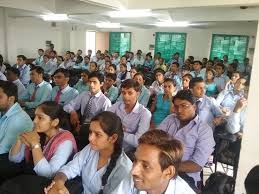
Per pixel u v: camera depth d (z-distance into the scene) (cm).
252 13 520
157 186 88
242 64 834
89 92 306
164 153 84
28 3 560
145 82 565
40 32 1009
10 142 186
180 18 628
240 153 179
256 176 77
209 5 375
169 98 326
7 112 188
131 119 227
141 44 1148
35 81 365
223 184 142
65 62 841
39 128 158
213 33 977
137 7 463
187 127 181
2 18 861
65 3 590
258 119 169
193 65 637
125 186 111
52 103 162
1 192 133
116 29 1191
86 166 141
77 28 1145
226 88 397
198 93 277
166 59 1097
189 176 168
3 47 884
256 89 167
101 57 913
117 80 509
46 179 142
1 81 193
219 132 249
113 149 135
